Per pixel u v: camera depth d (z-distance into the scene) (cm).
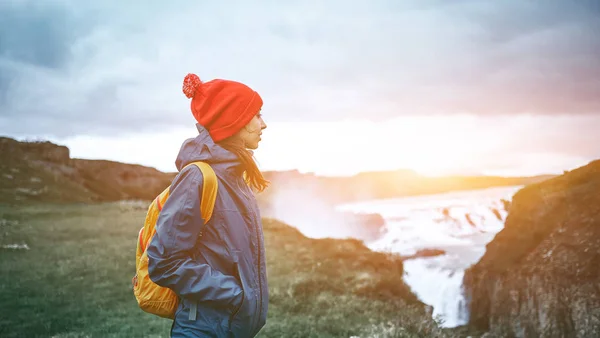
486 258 1090
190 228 259
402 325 758
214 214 266
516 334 862
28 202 4009
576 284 841
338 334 749
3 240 1778
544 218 1041
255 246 274
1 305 978
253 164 284
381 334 721
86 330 797
